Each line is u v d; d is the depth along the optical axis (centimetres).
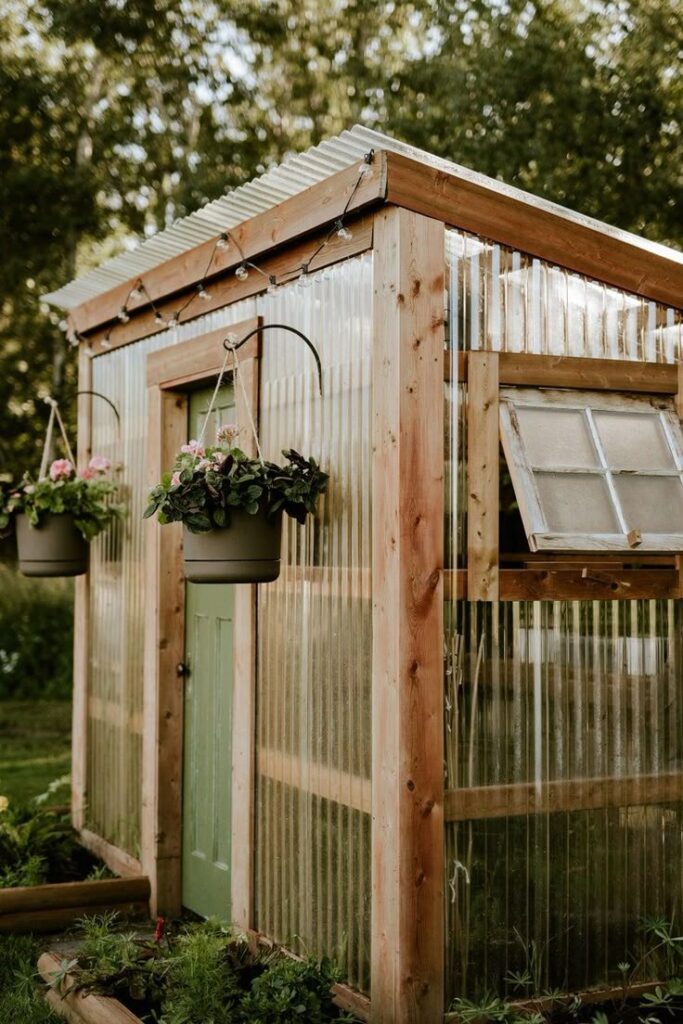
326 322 364
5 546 1059
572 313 361
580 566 378
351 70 900
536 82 776
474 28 821
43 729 859
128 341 517
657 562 374
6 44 982
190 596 472
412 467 323
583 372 355
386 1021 319
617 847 360
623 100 769
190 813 462
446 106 801
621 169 775
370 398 339
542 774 347
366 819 338
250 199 383
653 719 369
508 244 346
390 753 322
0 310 1010
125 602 516
